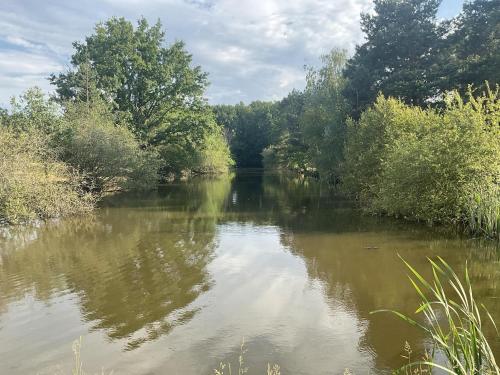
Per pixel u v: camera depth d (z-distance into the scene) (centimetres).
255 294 917
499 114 1550
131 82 4447
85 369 613
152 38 4553
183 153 4684
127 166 3016
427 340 681
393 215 1883
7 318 806
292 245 1370
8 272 1106
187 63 4650
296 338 704
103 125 2984
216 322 772
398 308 820
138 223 1842
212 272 1084
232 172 7006
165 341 698
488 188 1440
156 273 1079
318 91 4562
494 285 918
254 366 616
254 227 1723
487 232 1364
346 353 650
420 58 3388
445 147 1547
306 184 3944
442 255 1176
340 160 3231
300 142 5484
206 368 612
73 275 1071
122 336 721
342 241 1400
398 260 1148
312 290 936
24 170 1809
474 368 397
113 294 927
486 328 702
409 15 3394
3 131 1942
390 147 2073
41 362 636
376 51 3459
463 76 2902
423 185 1612
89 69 3872
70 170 2588
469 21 3119
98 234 1593
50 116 2658
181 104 4638
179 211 2217
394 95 3098
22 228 1722
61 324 774
